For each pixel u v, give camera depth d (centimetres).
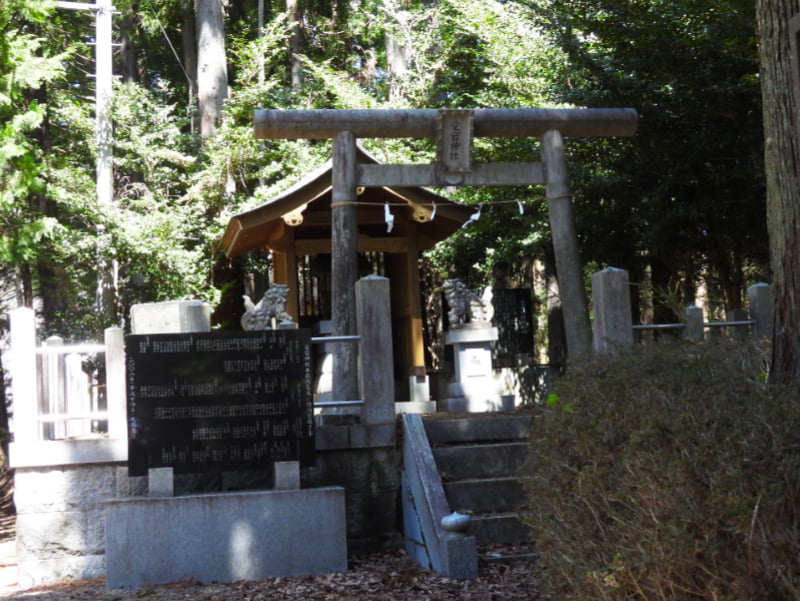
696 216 1371
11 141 1178
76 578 776
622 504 411
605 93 1414
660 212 1412
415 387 1265
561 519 449
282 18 2111
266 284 2100
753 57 1291
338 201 962
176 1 2388
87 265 1795
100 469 789
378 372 815
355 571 732
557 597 457
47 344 847
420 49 2059
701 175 1410
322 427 803
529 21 1727
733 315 1036
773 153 545
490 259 1711
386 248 1307
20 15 1366
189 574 723
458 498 757
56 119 2002
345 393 876
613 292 795
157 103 2108
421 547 740
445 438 829
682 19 1361
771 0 553
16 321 784
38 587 751
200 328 805
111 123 1891
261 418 757
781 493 351
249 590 685
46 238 1659
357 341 859
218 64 2100
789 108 540
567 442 465
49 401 814
